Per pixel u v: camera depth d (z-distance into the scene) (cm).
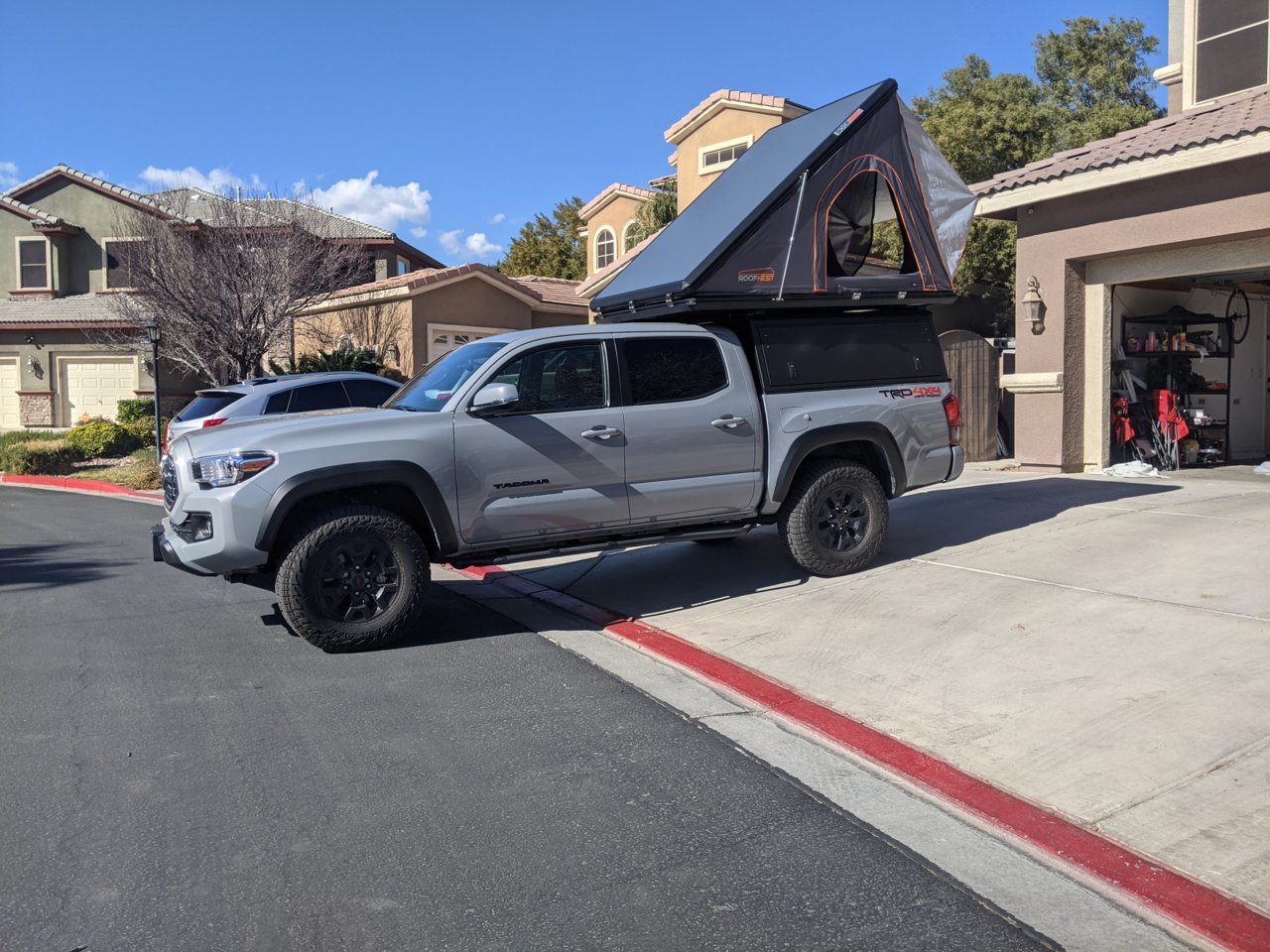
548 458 668
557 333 692
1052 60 2992
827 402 755
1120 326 1266
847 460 774
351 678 580
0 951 308
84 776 440
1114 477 1153
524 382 674
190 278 1959
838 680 545
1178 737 434
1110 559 724
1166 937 310
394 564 633
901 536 877
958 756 442
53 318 2542
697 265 713
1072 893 336
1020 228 1246
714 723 504
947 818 395
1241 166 1005
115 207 2703
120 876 354
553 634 678
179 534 639
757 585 763
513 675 585
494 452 654
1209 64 1341
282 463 609
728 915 326
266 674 590
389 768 449
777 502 742
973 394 1466
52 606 783
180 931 319
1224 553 712
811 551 750
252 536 606
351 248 2372
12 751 471
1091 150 1177
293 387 1195
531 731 495
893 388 784
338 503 641
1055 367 1214
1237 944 299
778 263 737
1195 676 495
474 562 675
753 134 2314
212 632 693
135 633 693
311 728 499
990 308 2572
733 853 369
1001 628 598
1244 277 1203
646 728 498
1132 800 387
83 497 1669
